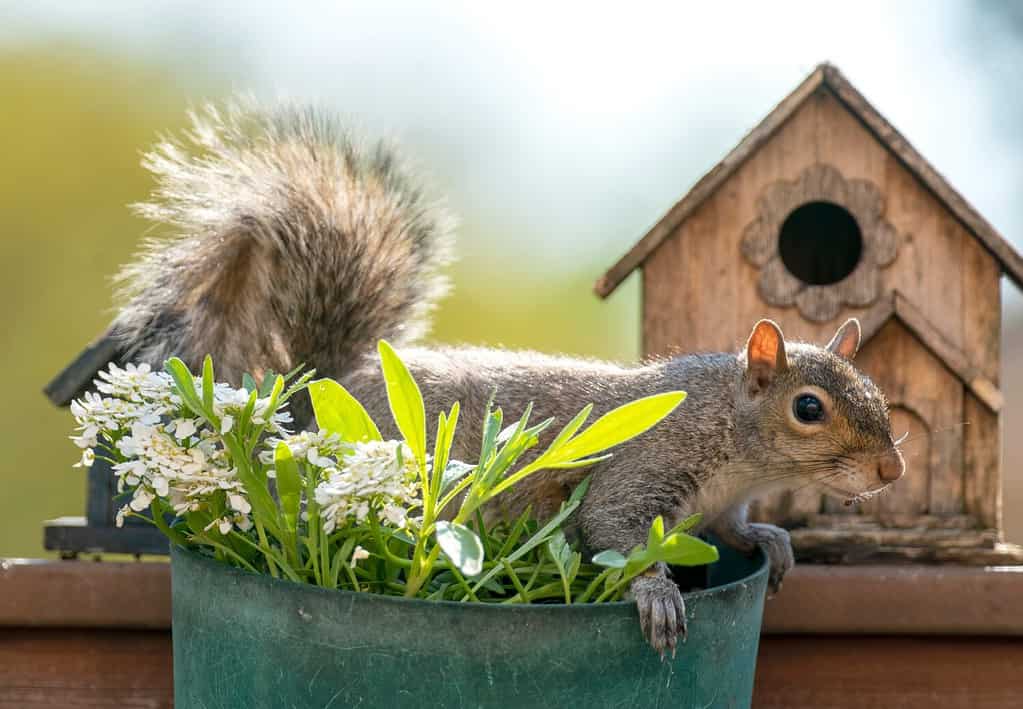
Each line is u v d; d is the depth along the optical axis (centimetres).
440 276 518
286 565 322
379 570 334
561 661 296
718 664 324
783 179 511
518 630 292
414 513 372
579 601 330
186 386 315
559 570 326
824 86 508
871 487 429
